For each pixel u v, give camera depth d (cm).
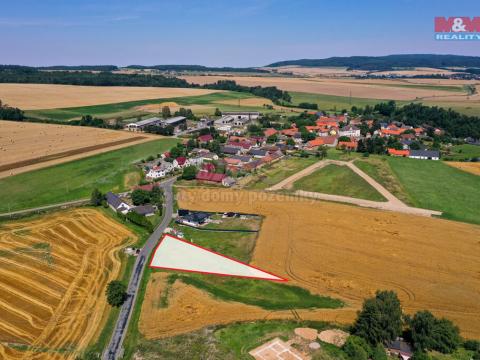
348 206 9825
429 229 8419
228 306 5916
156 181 12075
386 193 10769
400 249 7525
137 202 9838
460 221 8912
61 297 6147
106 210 9681
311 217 9119
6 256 7306
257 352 4938
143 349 5047
